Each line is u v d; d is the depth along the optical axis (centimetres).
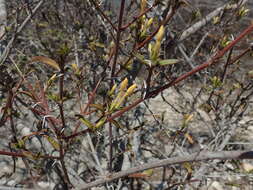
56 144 118
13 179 308
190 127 326
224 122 226
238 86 224
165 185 251
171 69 200
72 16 250
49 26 280
